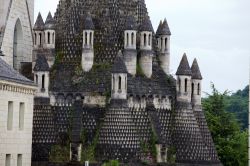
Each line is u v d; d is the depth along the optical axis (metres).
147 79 116.94
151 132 113.94
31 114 109.31
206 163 117.31
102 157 111.56
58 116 114.50
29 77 121.62
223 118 155.38
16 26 126.19
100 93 114.62
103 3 119.38
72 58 117.88
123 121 112.31
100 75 115.94
